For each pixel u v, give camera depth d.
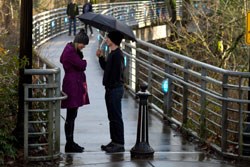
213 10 41.41
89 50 44.47
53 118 15.09
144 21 73.25
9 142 15.30
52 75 14.94
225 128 15.98
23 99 15.33
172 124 20.72
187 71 19.09
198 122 18.83
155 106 22.88
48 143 15.04
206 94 17.08
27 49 15.30
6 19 56.84
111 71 16.28
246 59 36.12
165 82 21.28
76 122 20.69
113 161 15.31
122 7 75.81
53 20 53.44
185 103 19.28
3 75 15.70
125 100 25.36
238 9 39.12
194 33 44.91
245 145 15.62
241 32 36.84
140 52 25.41
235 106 17.48
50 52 41.84
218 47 39.78
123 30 16.25
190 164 15.12
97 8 73.00
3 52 16.28
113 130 16.61
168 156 16.00
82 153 16.28
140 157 15.70
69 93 16.14
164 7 78.56
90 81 30.02
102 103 24.36
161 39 64.69
